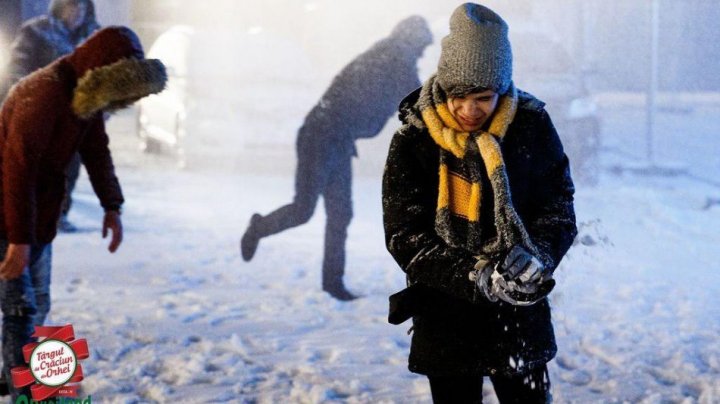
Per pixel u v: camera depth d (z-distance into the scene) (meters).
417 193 3.15
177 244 9.13
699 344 5.92
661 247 9.57
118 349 5.59
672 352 5.69
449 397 3.23
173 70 14.80
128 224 10.15
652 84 16.30
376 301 7.04
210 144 14.31
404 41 6.77
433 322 3.19
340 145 6.93
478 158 3.08
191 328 6.19
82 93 4.15
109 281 7.51
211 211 11.19
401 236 3.12
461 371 3.16
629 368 5.42
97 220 10.30
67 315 6.39
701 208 12.31
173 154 14.97
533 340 3.19
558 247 3.12
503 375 3.17
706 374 5.31
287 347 5.82
